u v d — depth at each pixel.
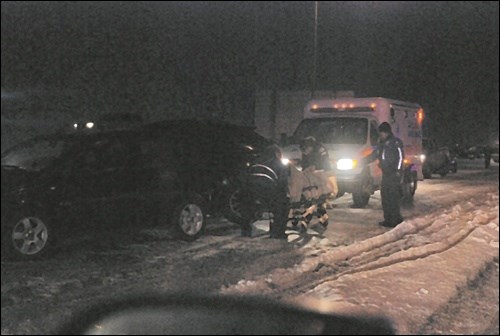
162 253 9.70
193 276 8.17
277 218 11.13
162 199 10.38
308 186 11.66
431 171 28.77
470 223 13.27
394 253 10.05
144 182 10.21
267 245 10.49
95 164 9.77
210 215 11.41
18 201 8.96
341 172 15.45
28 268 8.63
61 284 7.73
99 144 9.95
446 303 7.56
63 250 9.82
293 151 15.36
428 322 6.77
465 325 6.80
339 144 15.88
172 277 8.08
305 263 8.98
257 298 3.63
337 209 15.53
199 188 10.92
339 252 9.81
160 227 10.53
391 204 12.71
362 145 15.79
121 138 10.20
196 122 11.63
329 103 17.44
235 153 11.64
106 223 9.76
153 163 10.46
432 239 11.40
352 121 16.31
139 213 10.14
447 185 24.09
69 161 9.59
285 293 7.35
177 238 10.72
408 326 6.41
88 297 7.09
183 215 10.68
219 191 11.30
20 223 9.00
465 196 19.38
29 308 6.73
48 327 6.09
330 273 8.65
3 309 6.70
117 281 7.89
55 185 9.28
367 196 16.05
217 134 11.59
